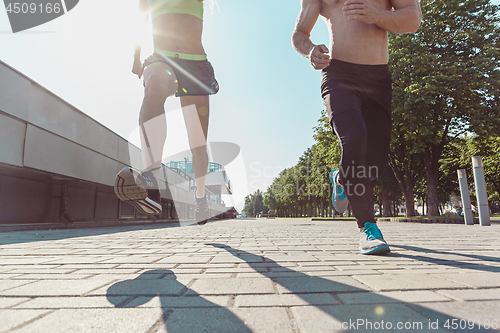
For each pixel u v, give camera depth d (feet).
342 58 9.00
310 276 5.28
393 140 55.93
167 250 9.29
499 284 4.56
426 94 50.37
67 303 3.71
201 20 10.10
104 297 3.99
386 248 7.77
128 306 3.57
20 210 26.27
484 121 52.60
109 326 2.90
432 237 14.06
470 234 16.44
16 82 24.13
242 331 2.76
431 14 57.00
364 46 8.92
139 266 6.41
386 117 9.35
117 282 4.88
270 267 6.23
